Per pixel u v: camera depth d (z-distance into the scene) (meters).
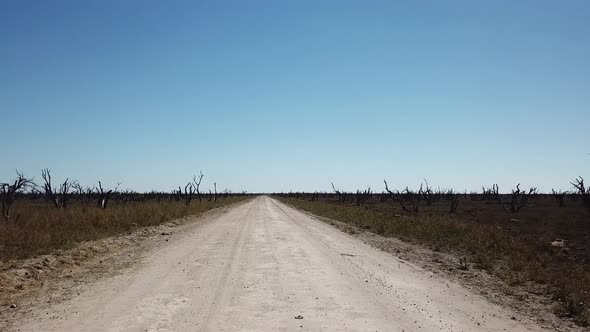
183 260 13.94
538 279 11.92
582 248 18.97
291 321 7.53
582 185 39.09
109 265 12.95
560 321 8.36
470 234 21.06
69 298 8.93
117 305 8.38
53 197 32.84
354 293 9.74
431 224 25.73
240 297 9.17
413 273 12.86
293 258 14.55
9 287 9.62
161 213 31.66
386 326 7.38
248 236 21.45
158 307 8.27
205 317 7.66
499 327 7.73
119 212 26.23
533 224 29.00
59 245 14.90
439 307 8.87
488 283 11.89
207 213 44.25
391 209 51.03
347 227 28.92
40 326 7.06
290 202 84.50
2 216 23.30
